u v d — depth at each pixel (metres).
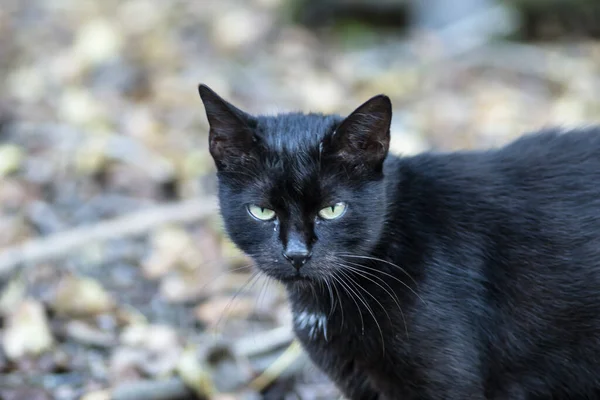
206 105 3.98
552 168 4.16
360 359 4.14
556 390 4.20
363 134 3.88
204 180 6.93
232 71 8.85
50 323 5.39
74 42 9.29
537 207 4.06
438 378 3.93
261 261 4.04
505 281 4.02
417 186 4.11
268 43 9.67
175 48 9.12
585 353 4.07
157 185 6.87
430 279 3.93
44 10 10.27
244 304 5.68
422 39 9.99
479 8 9.99
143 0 10.43
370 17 10.72
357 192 3.95
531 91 8.90
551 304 4.00
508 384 4.16
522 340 4.06
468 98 8.68
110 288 5.83
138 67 8.70
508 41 9.94
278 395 5.03
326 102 8.27
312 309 4.18
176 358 5.12
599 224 4.03
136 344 5.27
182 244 6.19
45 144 7.30
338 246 3.96
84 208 6.60
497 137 7.87
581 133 4.36
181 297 5.77
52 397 4.75
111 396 4.65
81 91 8.04
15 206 6.52
